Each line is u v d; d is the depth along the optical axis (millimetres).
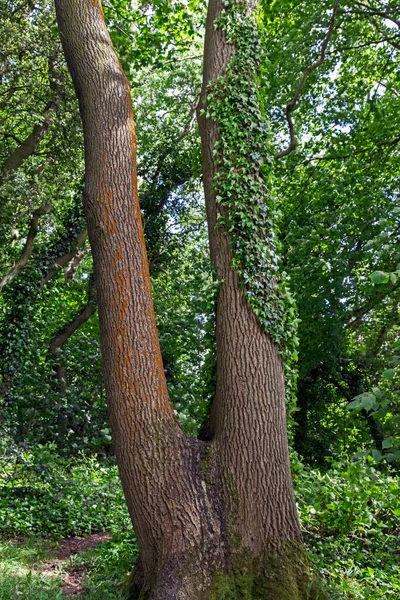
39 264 15383
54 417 14367
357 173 14367
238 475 4672
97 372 15672
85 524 8375
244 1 5793
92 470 11422
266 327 4977
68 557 6828
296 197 15430
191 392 14445
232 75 5438
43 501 8930
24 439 13203
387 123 14469
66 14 5457
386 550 6066
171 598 4219
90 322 20828
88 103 5258
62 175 13773
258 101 5547
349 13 13031
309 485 6727
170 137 17969
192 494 4586
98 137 5152
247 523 4586
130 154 5207
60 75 12812
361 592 4902
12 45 11953
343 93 15148
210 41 5742
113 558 6242
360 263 15695
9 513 8250
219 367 5051
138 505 4590
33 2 12633
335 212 14945
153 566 4512
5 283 14195
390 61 14680
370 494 6309
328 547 5867
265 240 5227
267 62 5875
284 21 13656
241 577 4402
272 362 4965
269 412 4820
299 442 17281
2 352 14430
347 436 17328
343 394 17656
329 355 15453
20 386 14477
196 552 4434
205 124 5555
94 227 5000
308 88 14195
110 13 10469
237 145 5266
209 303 5160
